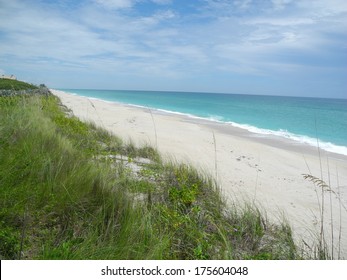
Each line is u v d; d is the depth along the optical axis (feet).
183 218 14.65
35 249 10.78
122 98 260.42
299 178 30.86
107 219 13.14
